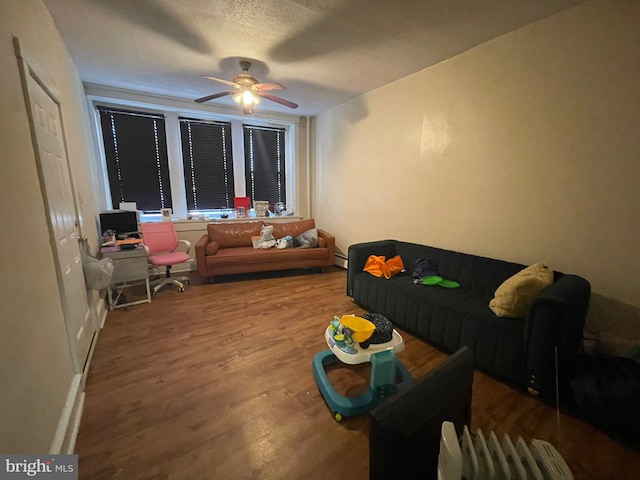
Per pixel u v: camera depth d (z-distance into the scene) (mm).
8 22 1260
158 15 1979
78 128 2668
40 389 1158
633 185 1717
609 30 1729
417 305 2281
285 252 3941
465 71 2529
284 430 1450
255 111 4465
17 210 1153
